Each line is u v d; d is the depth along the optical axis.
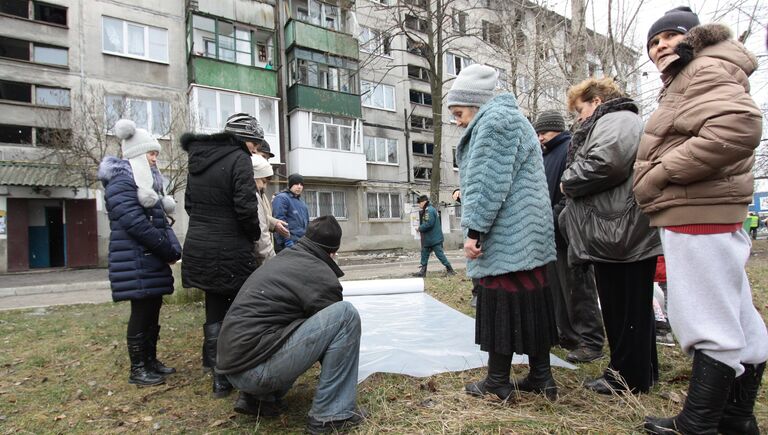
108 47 16.81
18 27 15.35
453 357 3.04
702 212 1.78
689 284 1.82
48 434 2.32
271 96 18.89
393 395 2.51
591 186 2.42
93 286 10.73
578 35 7.26
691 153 1.71
